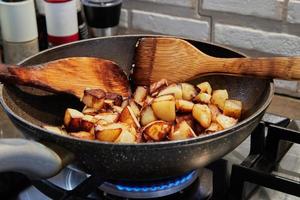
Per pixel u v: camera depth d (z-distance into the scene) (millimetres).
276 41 795
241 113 621
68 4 830
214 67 614
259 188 581
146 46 654
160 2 865
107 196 553
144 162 465
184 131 534
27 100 605
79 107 659
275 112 768
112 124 544
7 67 563
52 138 471
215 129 564
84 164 485
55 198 531
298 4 753
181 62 638
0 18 830
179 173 499
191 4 838
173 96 587
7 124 724
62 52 658
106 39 684
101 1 850
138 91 647
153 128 531
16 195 570
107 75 647
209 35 849
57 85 605
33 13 835
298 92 811
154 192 547
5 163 437
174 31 879
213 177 579
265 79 594
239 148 657
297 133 608
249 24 806
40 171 461
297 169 619
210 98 625
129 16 909
